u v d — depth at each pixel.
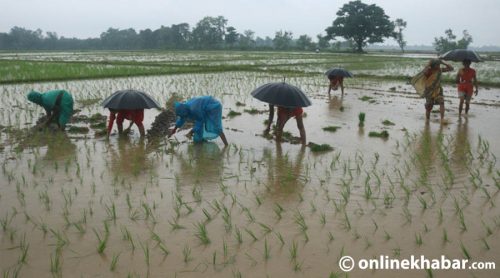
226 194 6.08
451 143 9.02
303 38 90.31
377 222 5.20
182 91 16.86
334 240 4.75
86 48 101.12
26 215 5.24
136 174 6.89
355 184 6.50
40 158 7.66
